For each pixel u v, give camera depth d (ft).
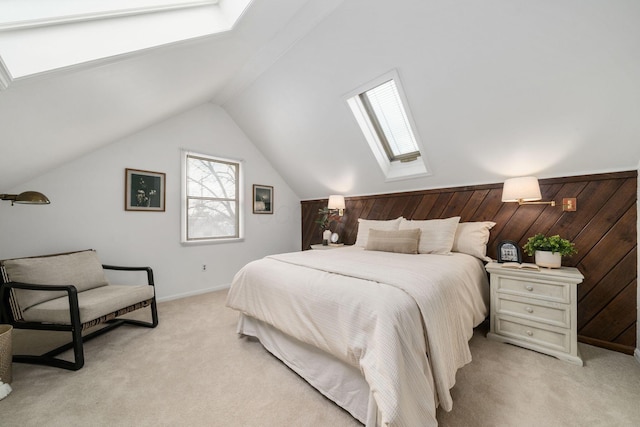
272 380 5.13
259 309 6.08
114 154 9.16
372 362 3.51
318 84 8.41
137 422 4.02
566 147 6.70
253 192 13.50
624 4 4.27
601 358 5.87
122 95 6.19
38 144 5.90
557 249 6.43
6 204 7.27
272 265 6.47
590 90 5.51
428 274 5.07
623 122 5.71
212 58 7.00
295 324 5.04
